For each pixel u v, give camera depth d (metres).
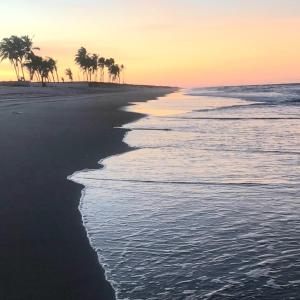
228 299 4.41
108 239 6.07
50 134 17.86
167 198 8.13
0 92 73.25
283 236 6.01
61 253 5.59
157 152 13.43
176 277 4.90
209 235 6.14
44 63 109.25
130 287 4.70
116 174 10.26
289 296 4.43
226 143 15.17
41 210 7.38
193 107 41.19
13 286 4.71
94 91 110.88
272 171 10.23
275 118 25.70
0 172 10.30
